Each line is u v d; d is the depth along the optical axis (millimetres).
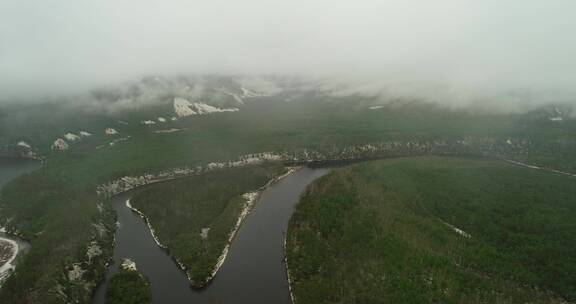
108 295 168125
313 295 158875
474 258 173000
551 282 161875
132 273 179875
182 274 186125
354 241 186750
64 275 173875
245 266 191500
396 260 165875
